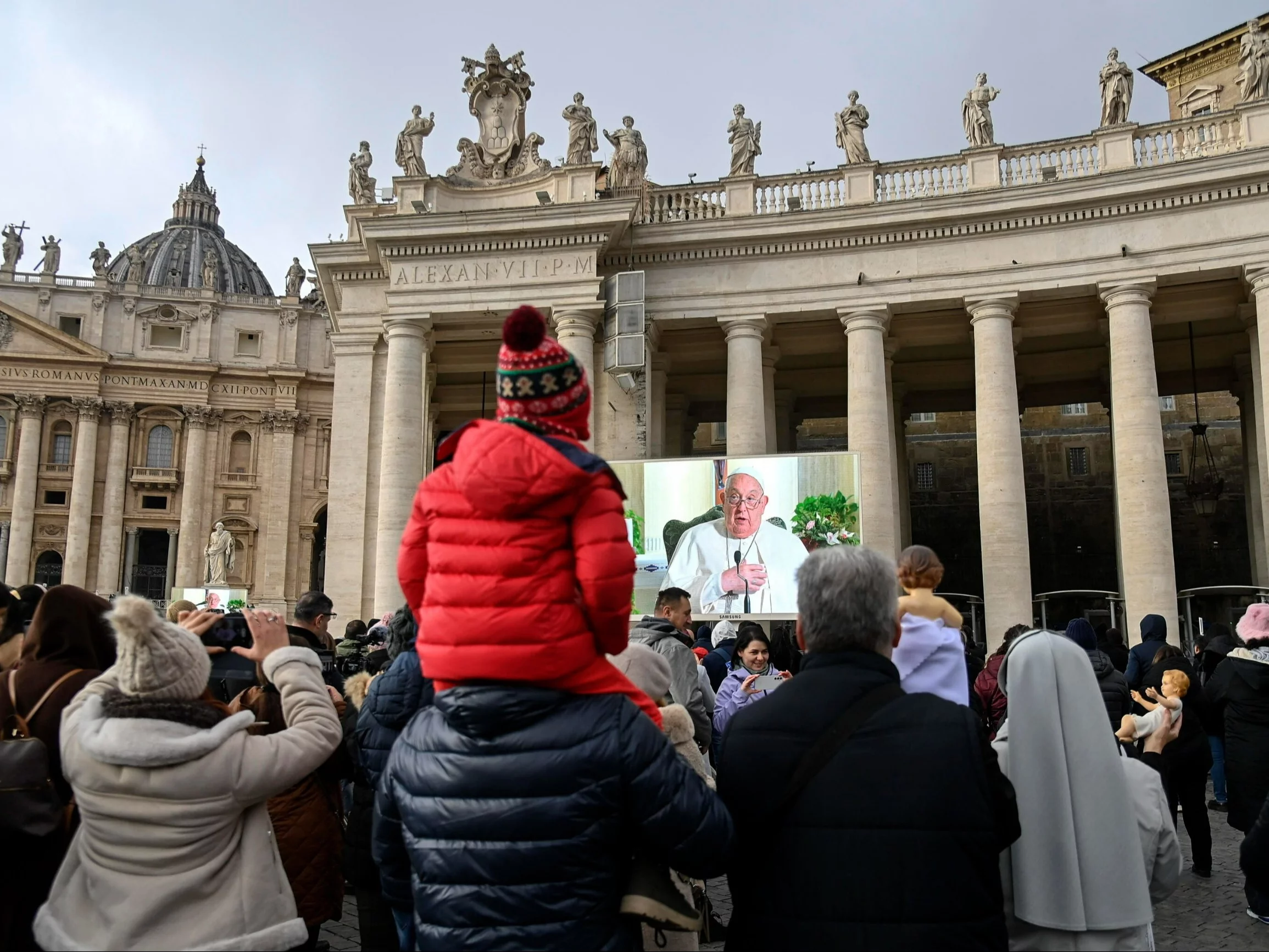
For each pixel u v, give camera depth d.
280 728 5.59
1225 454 40.91
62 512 72.88
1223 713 9.57
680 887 4.93
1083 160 24.66
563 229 24.95
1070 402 32.03
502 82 28.20
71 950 4.05
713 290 25.92
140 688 4.22
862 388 24.67
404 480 24.92
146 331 76.12
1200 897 8.93
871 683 3.71
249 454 76.88
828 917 3.41
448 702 3.46
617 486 3.67
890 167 25.56
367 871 5.80
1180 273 23.09
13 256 75.38
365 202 29.12
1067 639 4.75
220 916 4.17
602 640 3.61
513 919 3.30
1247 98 23.73
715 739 9.11
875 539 23.92
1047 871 4.45
